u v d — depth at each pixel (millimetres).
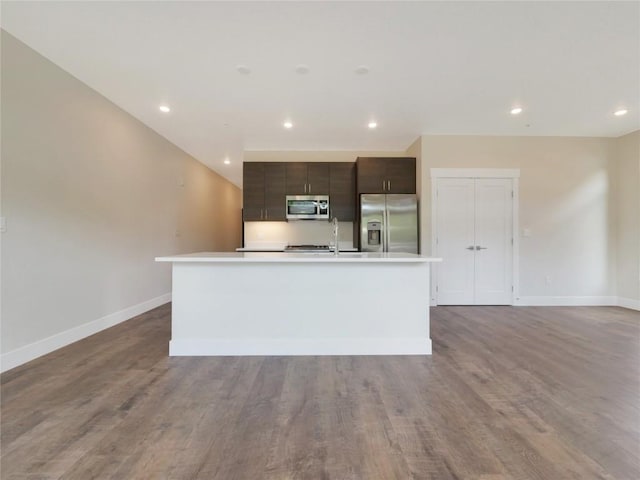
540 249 4594
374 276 2729
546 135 4574
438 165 4555
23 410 1779
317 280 2723
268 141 4836
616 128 4273
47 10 2043
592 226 4609
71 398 1920
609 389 2068
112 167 3477
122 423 1663
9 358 2340
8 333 2342
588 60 2605
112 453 1434
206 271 2699
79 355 2633
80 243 3025
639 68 2727
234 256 2664
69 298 2898
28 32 2287
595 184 4598
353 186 5145
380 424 1674
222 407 1833
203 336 2703
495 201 4590
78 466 1350
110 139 3438
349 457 1424
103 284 3350
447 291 4586
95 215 3230
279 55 2551
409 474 1322
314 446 1495
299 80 2951
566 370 2363
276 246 5527
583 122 4047
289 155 5324
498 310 4316
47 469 1330
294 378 2227
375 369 2389
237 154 5559
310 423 1680
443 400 1925
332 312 2729
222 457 1417
